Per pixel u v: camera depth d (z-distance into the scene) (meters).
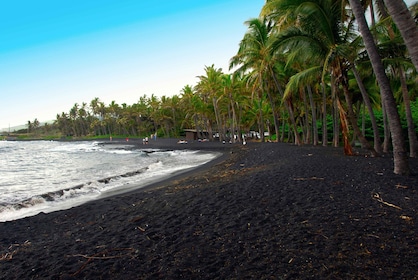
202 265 3.87
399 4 3.87
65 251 4.84
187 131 66.38
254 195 7.20
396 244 3.88
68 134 137.88
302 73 13.31
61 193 11.26
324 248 3.97
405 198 5.80
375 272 3.27
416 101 28.22
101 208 7.95
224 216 5.89
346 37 11.89
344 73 11.94
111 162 25.59
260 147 26.17
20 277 3.99
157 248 4.60
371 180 7.59
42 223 6.94
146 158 28.09
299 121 34.50
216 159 22.31
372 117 14.19
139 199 8.60
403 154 7.91
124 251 4.58
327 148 19.56
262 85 25.61
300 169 10.12
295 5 11.02
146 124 88.62
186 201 7.48
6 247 5.38
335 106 21.08
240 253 4.12
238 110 46.66
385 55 12.26
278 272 3.48
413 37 3.79
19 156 39.16
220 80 40.12
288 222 5.13
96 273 3.90
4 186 14.88
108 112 109.31
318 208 5.68
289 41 12.05
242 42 23.53
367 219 4.86
